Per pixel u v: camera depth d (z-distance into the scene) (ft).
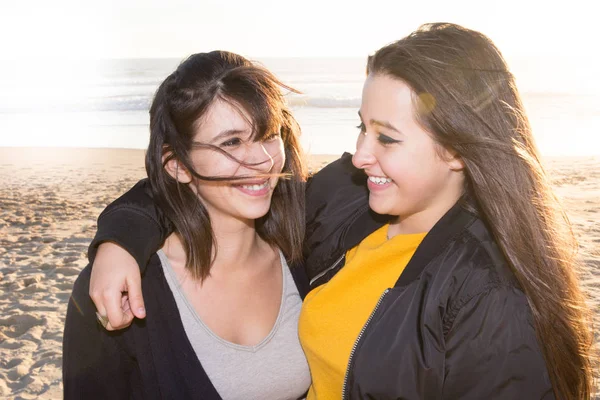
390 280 5.76
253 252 6.62
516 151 5.06
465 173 5.49
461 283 5.00
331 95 84.43
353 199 6.78
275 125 5.78
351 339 5.72
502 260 5.06
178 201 6.06
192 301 6.18
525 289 4.93
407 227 5.90
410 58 4.98
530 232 5.05
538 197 5.18
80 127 67.97
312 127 57.06
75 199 30.48
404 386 5.11
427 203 5.54
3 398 12.19
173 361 5.90
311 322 5.99
